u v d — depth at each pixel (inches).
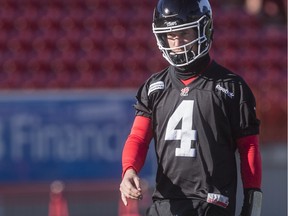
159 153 609.3
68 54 2074.3
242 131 597.3
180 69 603.8
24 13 2192.4
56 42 2107.5
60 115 1453.0
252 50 2175.2
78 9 2239.2
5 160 1441.9
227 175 598.2
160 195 612.4
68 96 1456.7
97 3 2266.2
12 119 1440.7
